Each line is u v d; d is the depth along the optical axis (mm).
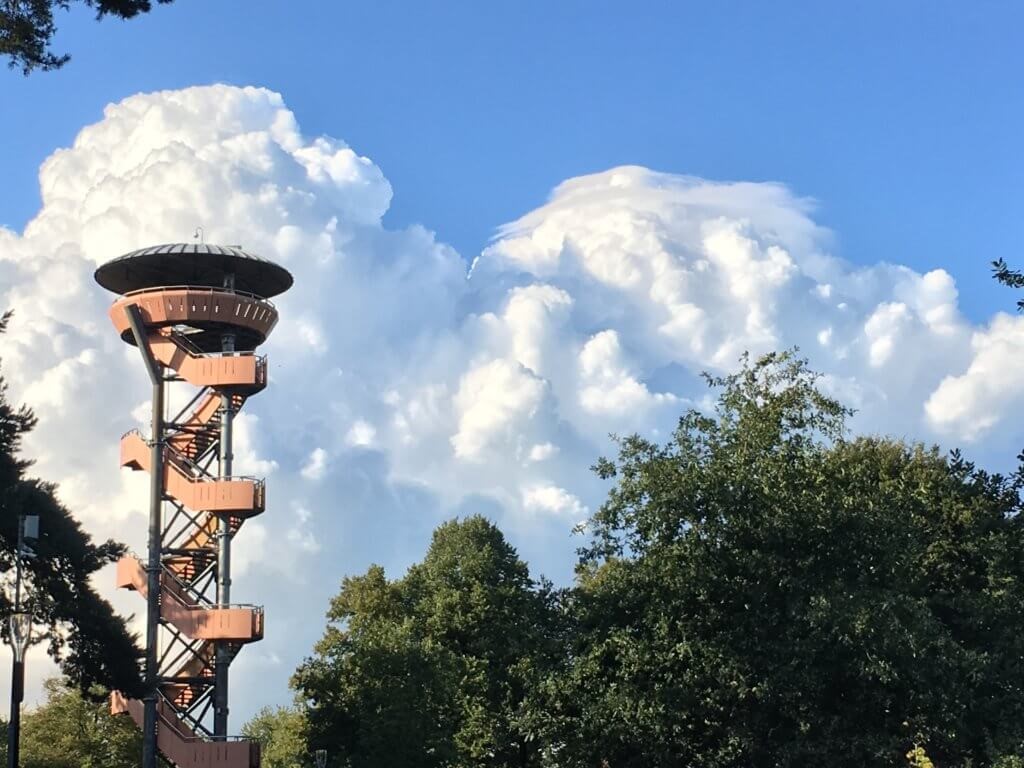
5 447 36656
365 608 61594
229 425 56625
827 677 32500
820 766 32188
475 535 65438
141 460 56500
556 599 53781
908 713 32875
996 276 24234
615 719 32625
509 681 53531
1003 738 33812
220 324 57188
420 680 53062
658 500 33562
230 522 55406
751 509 33094
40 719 57000
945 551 40156
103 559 37656
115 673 37906
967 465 40719
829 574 33406
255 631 53250
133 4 23875
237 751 51406
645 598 34344
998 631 37375
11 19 23609
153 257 57156
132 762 55906
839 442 38125
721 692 32531
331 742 55125
